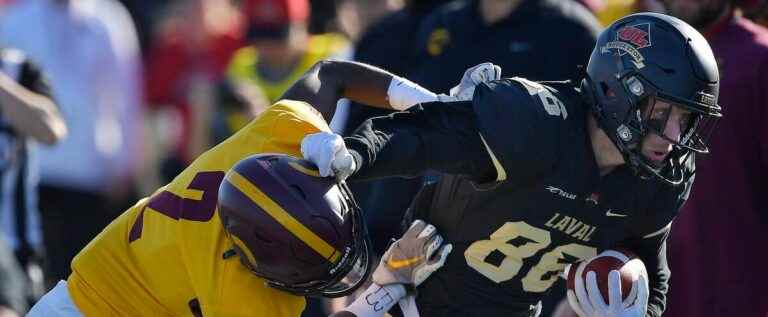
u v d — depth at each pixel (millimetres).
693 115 15234
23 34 27859
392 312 16859
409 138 14719
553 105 15172
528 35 20656
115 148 28672
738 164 20047
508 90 15148
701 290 20406
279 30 28328
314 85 16453
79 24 28062
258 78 28859
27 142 22484
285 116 15648
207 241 15102
